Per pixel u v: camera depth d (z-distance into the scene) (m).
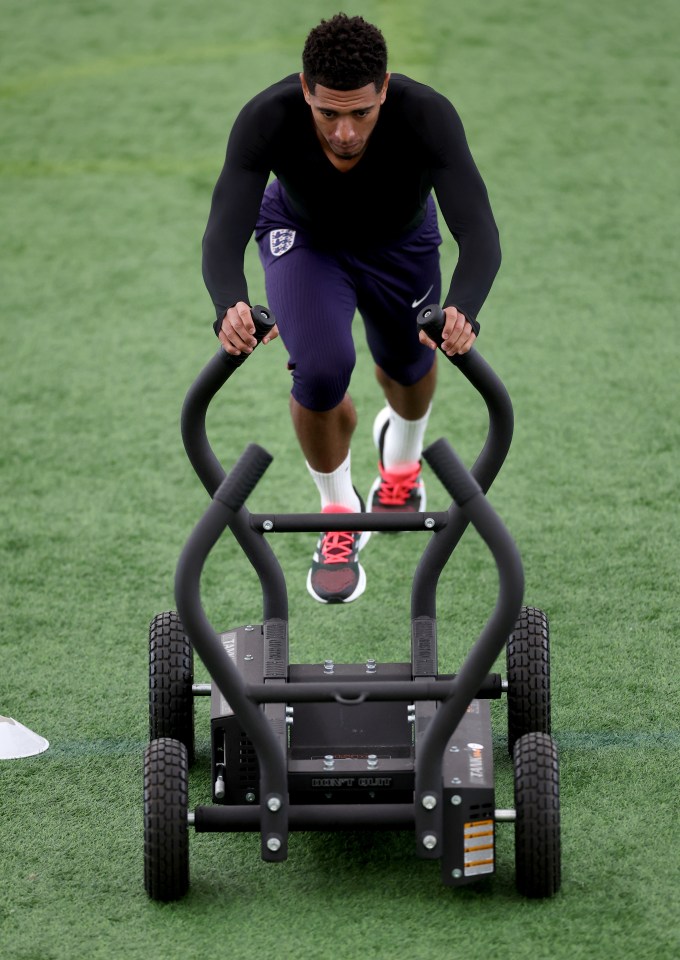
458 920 11.94
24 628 16.70
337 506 16.88
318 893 12.39
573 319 24.16
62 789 13.90
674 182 28.84
